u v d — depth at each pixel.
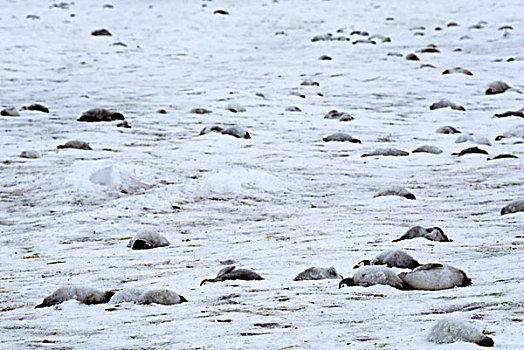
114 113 46.66
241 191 30.42
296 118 48.34
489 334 11.76
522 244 20.56
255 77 63.81
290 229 24.53
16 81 61.75
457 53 75.62
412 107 52.34
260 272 18.39
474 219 25.20
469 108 52.03
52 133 42.41
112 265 20.34
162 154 37.38
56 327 13.88
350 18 98.19
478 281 16.20
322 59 72.31
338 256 20.11
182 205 28.64
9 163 34.84
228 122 46.53
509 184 31.62
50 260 21.38
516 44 78.75
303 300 15.12
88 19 96.94
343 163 36.78
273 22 96.56
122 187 30.80
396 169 35.59
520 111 48.97
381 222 25.16
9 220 26.94
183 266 19.83
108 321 14.10
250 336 12.43
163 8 106.50
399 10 102.75
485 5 103.12
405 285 16.09
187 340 12.38
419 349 11.14
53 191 30.36
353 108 51.78
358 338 12.00
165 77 64.25
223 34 88.75
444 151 39.62
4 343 12.86
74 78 63.81
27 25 90.56
